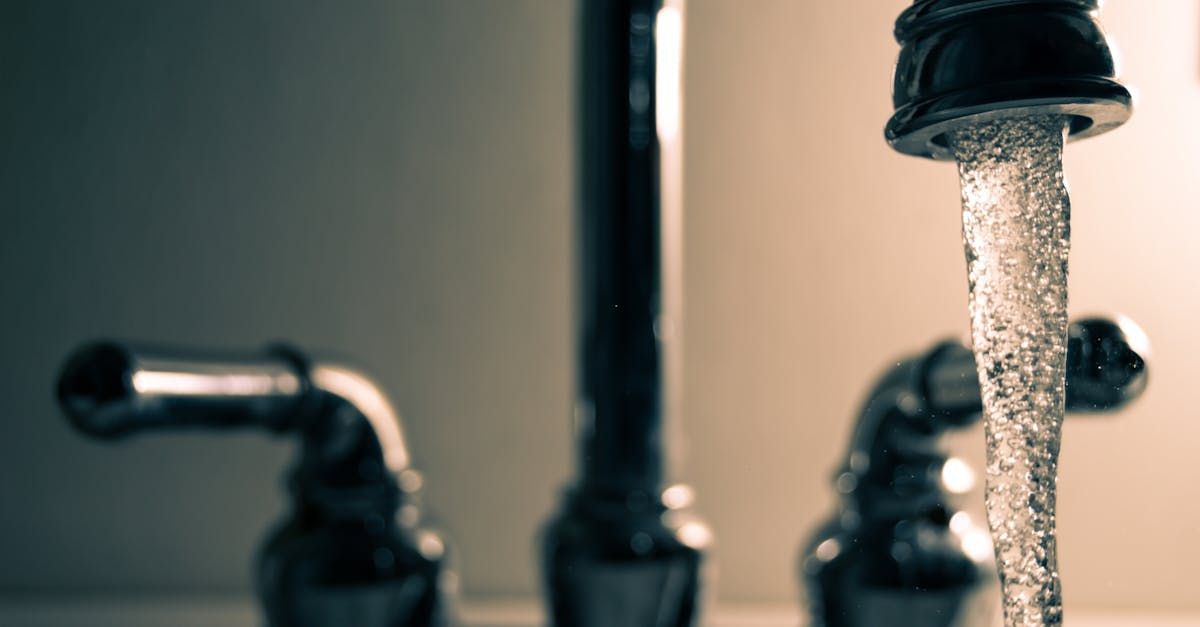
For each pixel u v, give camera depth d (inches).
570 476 22.6
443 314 22.7
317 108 22.7
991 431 12.4
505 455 22.6
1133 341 13.3
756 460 22.2
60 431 22.6
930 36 12.1
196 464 22.6
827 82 21.6
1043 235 12.3
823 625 16.2
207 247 22.7
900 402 15.9
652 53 16.3
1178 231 17.1
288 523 16.6
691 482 22.3
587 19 16.5
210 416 15.1
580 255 16.5
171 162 22.7
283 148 22.7
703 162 22.0
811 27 21.6
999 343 12.4
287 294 22.7
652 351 16.2
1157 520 19.3
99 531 22.5
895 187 20.9
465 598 22.5
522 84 22.7
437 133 22.7
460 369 22.7
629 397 16.2
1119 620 19.5
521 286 22.7
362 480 16.3
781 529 22.2
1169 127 17.3
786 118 21.7
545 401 22.6
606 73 16.3
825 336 21.9
